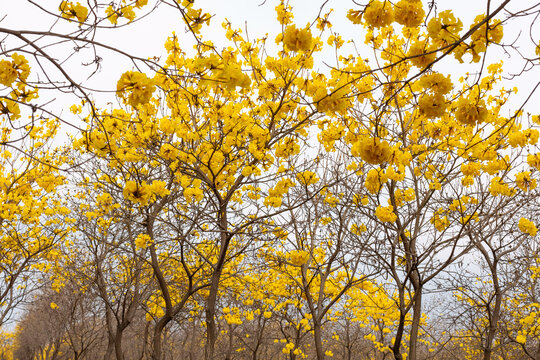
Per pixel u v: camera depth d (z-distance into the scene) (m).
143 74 1.56
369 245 3.90
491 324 5.24
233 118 3.68
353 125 3.83
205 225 5.36
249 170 3.55
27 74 1.53
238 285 7.16
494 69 3.35
